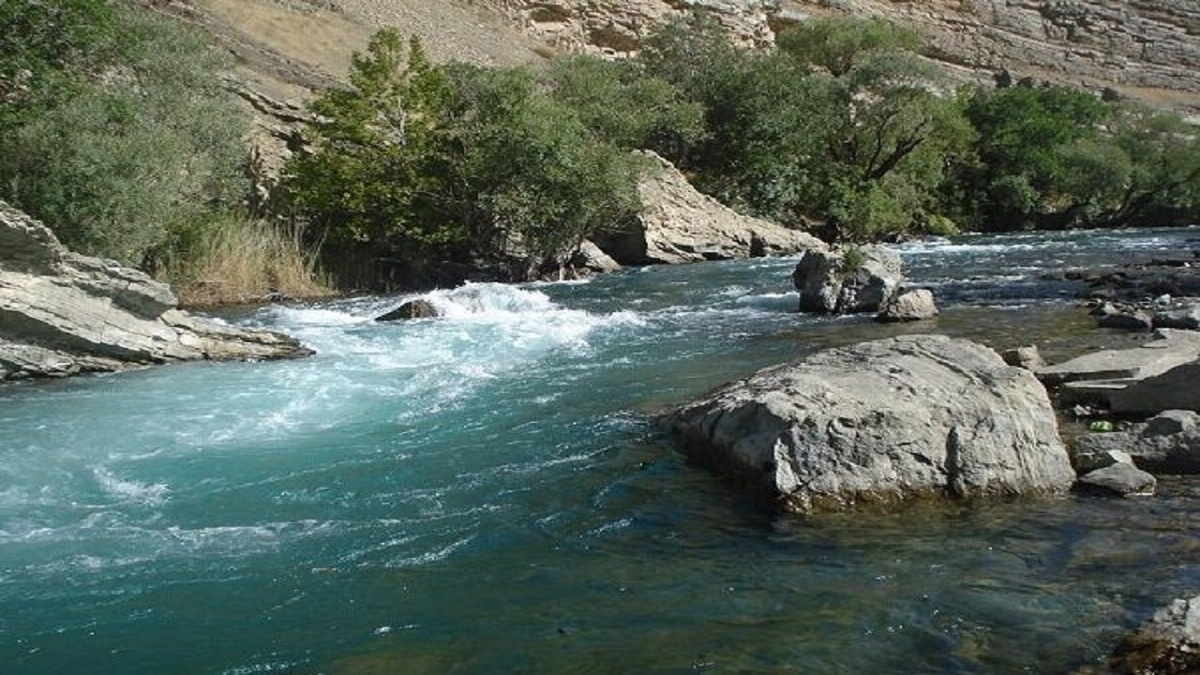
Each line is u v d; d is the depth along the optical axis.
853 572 5.75
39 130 16.03
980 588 5.46
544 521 6.84
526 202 22.84
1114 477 7.01
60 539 6.72
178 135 20.06
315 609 5.55
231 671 4.87
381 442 9.02
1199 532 6.14
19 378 11.88
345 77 33.38
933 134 44.12
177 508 7.33
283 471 8.19
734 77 39.22
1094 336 12.42
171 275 19.53
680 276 23.53
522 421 9.57
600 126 31.45
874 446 6.91
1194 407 8.45
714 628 5.11
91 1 18.81
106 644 5.21
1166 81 75.25
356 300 20.30
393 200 23.19
